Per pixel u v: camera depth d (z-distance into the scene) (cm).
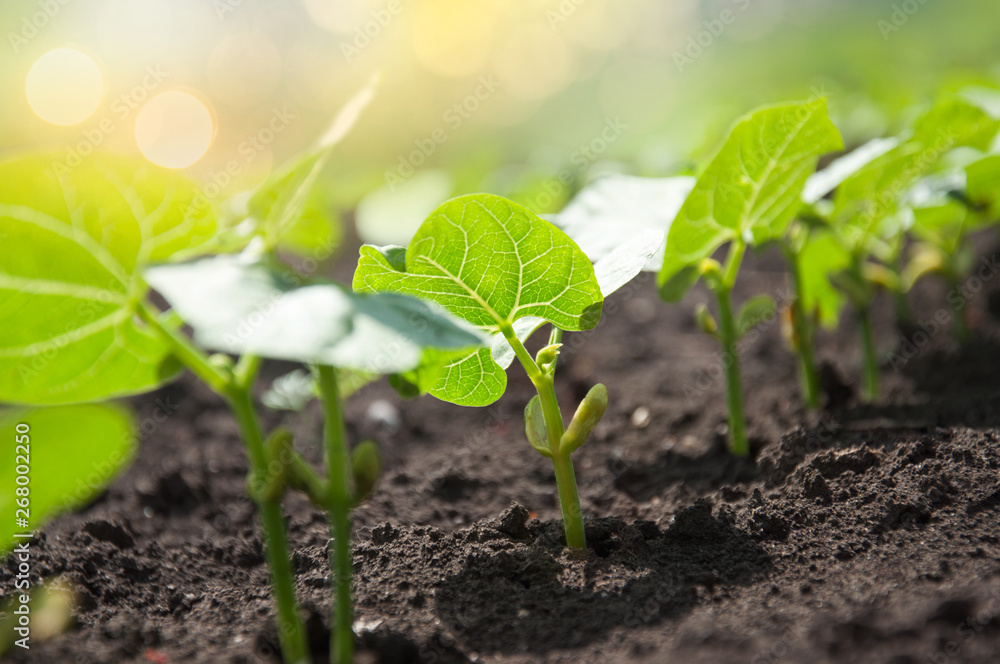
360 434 79
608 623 52
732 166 56
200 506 66
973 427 62
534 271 52
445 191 125
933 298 97
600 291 53
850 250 68
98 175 46
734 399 65
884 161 63
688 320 107
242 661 51
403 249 52
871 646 49
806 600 52
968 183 67
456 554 57
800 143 56
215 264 47
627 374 90
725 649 50
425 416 82
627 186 65
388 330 46
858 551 54
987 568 52
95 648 52
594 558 56
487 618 53
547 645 52
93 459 48
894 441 61
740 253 62
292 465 47
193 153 148
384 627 53
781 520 57
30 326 47
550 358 54
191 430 81
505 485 66
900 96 118
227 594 57
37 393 48
